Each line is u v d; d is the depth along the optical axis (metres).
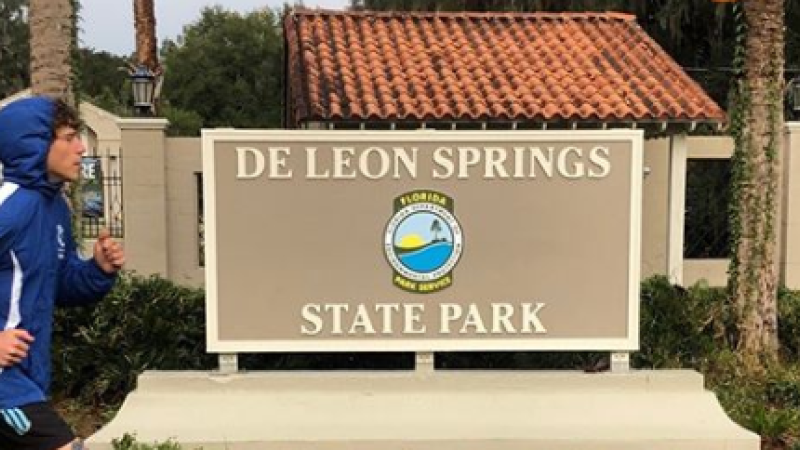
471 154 5.78
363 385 5.74
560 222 5.84
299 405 5.62
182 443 5.18
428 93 11.44
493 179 5.80
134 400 5.59
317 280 5.78
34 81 6.81
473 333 5.84
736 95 7.57
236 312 5.75
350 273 5.79
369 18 13.73
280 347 5.77
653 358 6.95
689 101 11.15
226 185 5.71
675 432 5.42
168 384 5.69
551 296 5.85
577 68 12.22
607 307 5.87
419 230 5.80
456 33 13.34
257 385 5.70
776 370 7.03
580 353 6.63
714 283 11.09
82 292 3.67
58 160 3.34
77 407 6.52
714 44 19.17
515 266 5.84
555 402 5.70
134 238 10.72
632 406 5.68
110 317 6.76
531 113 10.85
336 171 5.75
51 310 3.40
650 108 10.91
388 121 10.82
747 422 5.95
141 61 16.73
